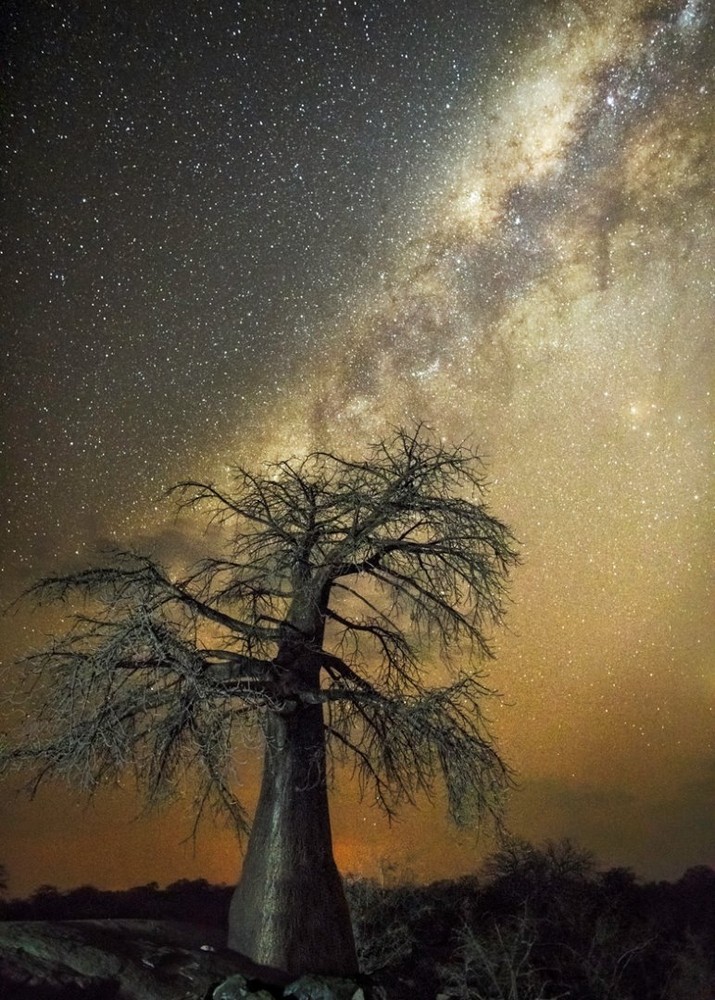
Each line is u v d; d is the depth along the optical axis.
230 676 14.80
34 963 12.04
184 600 15.50
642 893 22.02
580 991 16.70
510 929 18.00
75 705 14.84
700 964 18.34
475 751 15.43
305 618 15.54
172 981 12.77
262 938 14.27
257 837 14.79
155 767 14.76
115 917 18.66
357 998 13.35
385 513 15.90
